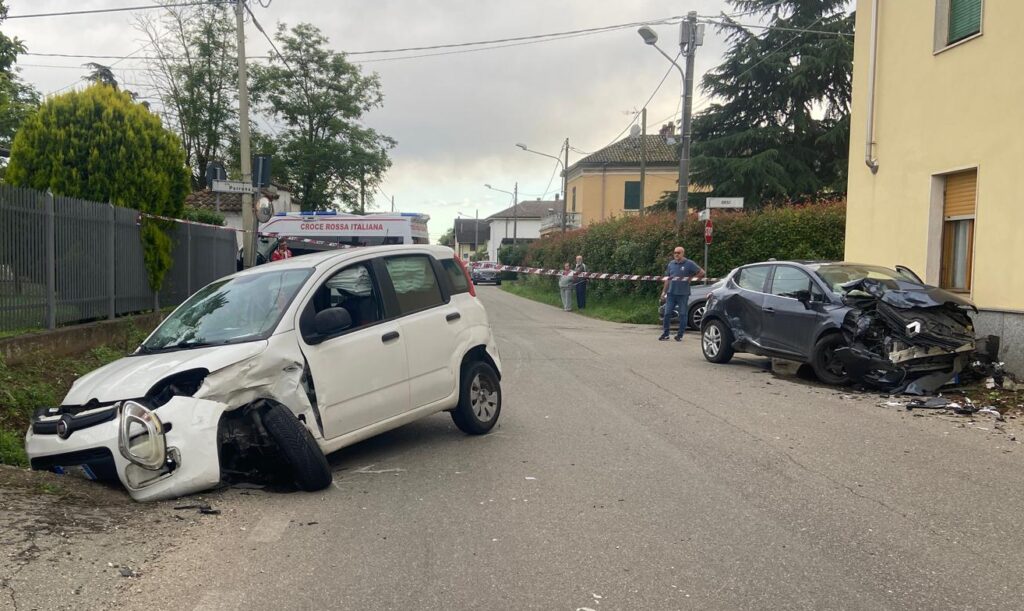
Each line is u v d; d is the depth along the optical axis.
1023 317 10.23
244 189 15.08
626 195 52.62
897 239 13.13
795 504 5.43
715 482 5.96
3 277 8.68
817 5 31.25
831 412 8.61
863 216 14.09
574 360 12.97
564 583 4.08
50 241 9.53
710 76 33.31
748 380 10.84
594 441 7.31
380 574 4.21
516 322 21.31
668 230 23.08
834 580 4.12
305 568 4.29
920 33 12.53
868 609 3.79
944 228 12.31
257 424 5.72
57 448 5.27
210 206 35.88
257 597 3.91
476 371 7.51
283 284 6.37
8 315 8.77
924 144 12.44
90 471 5.28
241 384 5.62
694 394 9.74
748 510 5.30
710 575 4.19
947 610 3.78
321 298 6.29
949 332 9.57
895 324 9.45
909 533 4.86
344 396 6.12
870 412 8.62
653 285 23.48
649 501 5.50
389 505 5.44
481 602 3.85
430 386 6.94
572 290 29.05
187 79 40.84
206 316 6.34
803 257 20.95
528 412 8.67
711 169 31.62
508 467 6.43
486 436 7.55
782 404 9.07
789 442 7.24
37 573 4.00
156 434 5.18
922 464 6.50
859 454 6.82
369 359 6.36
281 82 42.22
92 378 5.87
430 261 7.51
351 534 4.84
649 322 21.28
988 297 10.97
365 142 43.91
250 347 5.68
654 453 6.85
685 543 4.67
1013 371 10.34
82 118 11.55
